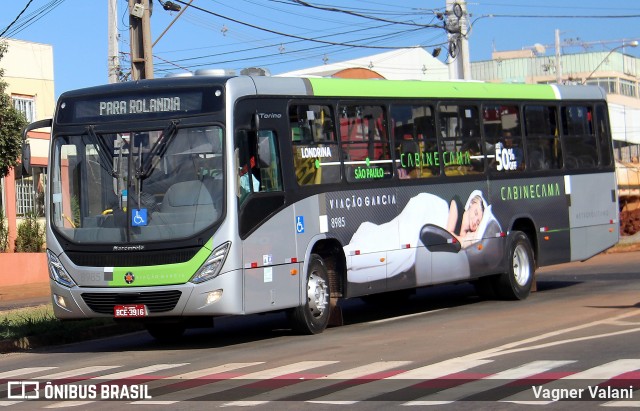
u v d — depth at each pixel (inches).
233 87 549.6
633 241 1531.7
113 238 542.6
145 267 534.6
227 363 478.3
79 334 651.5
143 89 556.7
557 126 792.3
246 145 551.5
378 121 647.1
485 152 724.7
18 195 1344.7
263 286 550.3
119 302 540.4
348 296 612.7
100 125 559.8
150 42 819.4
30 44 1396.4
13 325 657.0
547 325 555.5
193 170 540.1
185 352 541.3
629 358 422.0
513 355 444.8
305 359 473.1
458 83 717.3
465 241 699.4
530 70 3299.7
